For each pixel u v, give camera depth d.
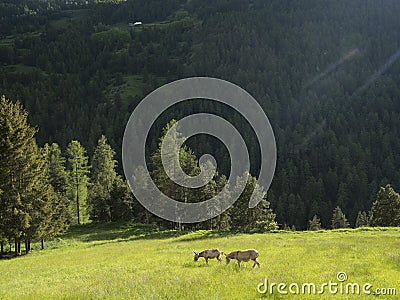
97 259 27.00
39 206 40.53
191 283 15.03
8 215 38.19
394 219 65.81
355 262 19.19
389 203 66.19
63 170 70.50
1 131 38.84
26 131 41.16
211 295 13.11
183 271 18.30
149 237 47.84
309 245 28.23
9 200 38.34
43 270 23.91
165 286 14.71
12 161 38.94
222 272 17.14
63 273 21.73
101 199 68.31
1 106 39.75
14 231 38.06
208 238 41.53
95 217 69.00
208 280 15.38
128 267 21.39
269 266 18.55
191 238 42.50
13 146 38.94
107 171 77.75
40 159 43.19
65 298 14.15
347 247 25.95
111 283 16.16
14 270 25.38
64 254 34.44
